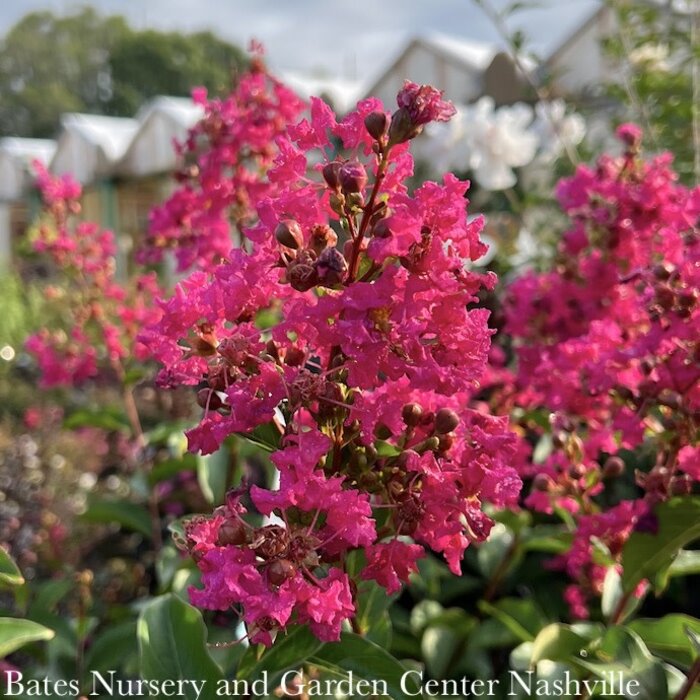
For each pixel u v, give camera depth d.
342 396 1.41
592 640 2.00
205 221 2.81
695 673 1.81
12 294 11.79
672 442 1.95
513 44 3.62
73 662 2.71
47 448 5.88
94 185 17.94
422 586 3.18
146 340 1.48
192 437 1.40
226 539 1.30
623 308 2.47
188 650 1.71
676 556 2.03
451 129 4.93
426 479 1.43
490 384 2.95
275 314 2.82
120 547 4.42
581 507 2.26
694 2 3.75
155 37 54.44
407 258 1.33
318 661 1.56
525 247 4.53
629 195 2.39
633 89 3.81
